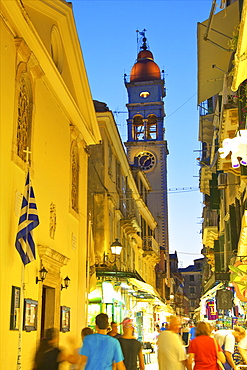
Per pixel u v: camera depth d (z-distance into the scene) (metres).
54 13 13.91
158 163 66.44
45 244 12.70
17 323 10.09
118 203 28.53
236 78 10.09
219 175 27.22
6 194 9.84
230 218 23.28
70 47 15.63
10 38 10.44
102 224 24.03
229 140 9.48
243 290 15.96
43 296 13.26
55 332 6.32
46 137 13.19
